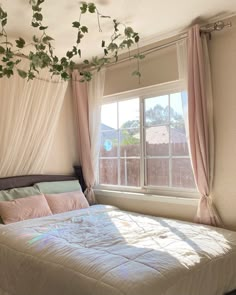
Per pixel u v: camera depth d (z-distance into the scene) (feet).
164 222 7.98
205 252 5.68
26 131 9.97
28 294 5.91
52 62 8.75
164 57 9.39
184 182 9.26
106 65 11.07
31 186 9.84
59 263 5.49
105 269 4.91
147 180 10.28
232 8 7.54
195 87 8.08
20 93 9.77
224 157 8.05
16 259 6.32
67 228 7.56
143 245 6.05
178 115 9.35
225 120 8.04
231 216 7.90
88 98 11.46
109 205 10.75
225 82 8.04
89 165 11.34
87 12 7.41
